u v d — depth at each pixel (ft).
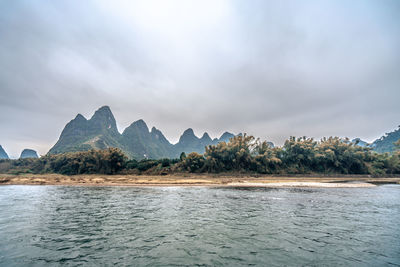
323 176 193.57
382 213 58.18
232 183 150.41
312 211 60.18
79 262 27.55
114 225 45.11
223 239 36.63
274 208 64.18
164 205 68.64
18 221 48.42
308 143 216.95
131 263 27.30
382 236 38.68
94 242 35.01
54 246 33.22
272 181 160.25
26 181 160.56
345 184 146.82
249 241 35.68
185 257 29.12
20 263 27.20
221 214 55.83
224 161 201.87
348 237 38.06
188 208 63.72
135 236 38.04
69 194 97.35
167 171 199.31
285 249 32.27
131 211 59.36
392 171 217.36
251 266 26.43
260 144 213.46
